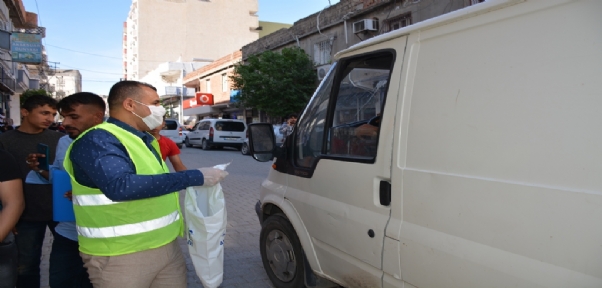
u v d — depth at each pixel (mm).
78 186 2064
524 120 1752
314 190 3098
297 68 20391
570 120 1604
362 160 2596
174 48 54875
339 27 18969
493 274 1832
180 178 2078
